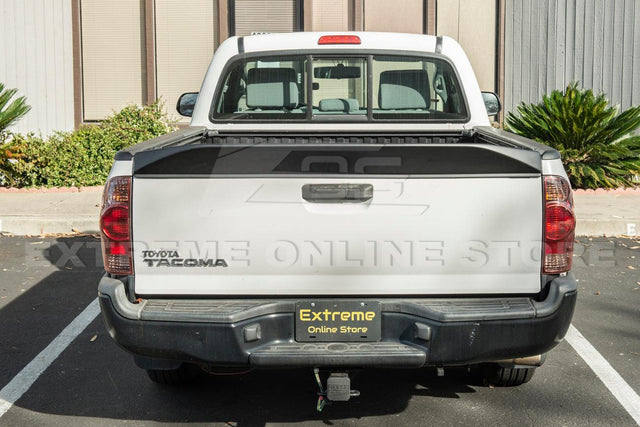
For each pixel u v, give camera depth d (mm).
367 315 3832
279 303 3846
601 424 4352
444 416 4457
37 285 7406
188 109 6500
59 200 10680
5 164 11719
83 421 4457
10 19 14352
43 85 14555
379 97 5832
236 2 14578
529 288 3854
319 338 3854
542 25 14078
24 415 4543
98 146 11859
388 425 4344
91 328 6156
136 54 14703
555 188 3779
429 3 14273
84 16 14625
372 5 14406
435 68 5781
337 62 5820
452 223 3781
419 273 3816
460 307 3803
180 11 14617
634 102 13891
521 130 12484
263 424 4383
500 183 3771
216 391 4867
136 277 3859
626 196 11195
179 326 3783
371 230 3787
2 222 9492
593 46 13938
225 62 5762
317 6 14445
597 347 5629
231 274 3836
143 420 4461
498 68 14305
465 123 5715
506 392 4805
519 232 3797
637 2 13750
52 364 5375
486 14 14266
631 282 7430
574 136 11836
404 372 5129
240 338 3781
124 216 3811
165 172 3789
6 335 5992
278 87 5805
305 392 4836
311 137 5777
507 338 3787
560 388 4871
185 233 3811
